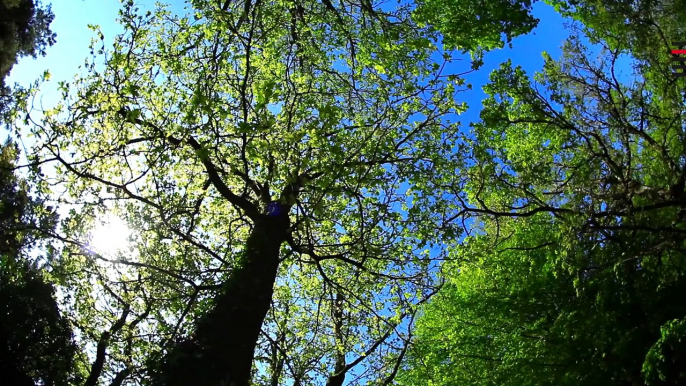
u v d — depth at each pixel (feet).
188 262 29.45
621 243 35.24
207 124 27.91
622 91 40.40
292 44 37.47
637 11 35.81
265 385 35.76
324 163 27.14
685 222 34.71
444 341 55.06
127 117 26.94
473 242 38.78
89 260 29.32
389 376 41.22
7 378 32.37
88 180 28.71
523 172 36.50
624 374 36.70
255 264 24.57
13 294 32.83
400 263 33.24
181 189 31.71
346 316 38.93
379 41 40.06
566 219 35.45
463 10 38.29
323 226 34.17
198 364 19.99
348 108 38.83
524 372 44.96
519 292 49.93
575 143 41.06
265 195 29.22
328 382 37.86
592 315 37.58
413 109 34.32
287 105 32.32
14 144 32.22
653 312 34.37
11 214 30.04
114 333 29.89
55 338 34.09
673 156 36.22
